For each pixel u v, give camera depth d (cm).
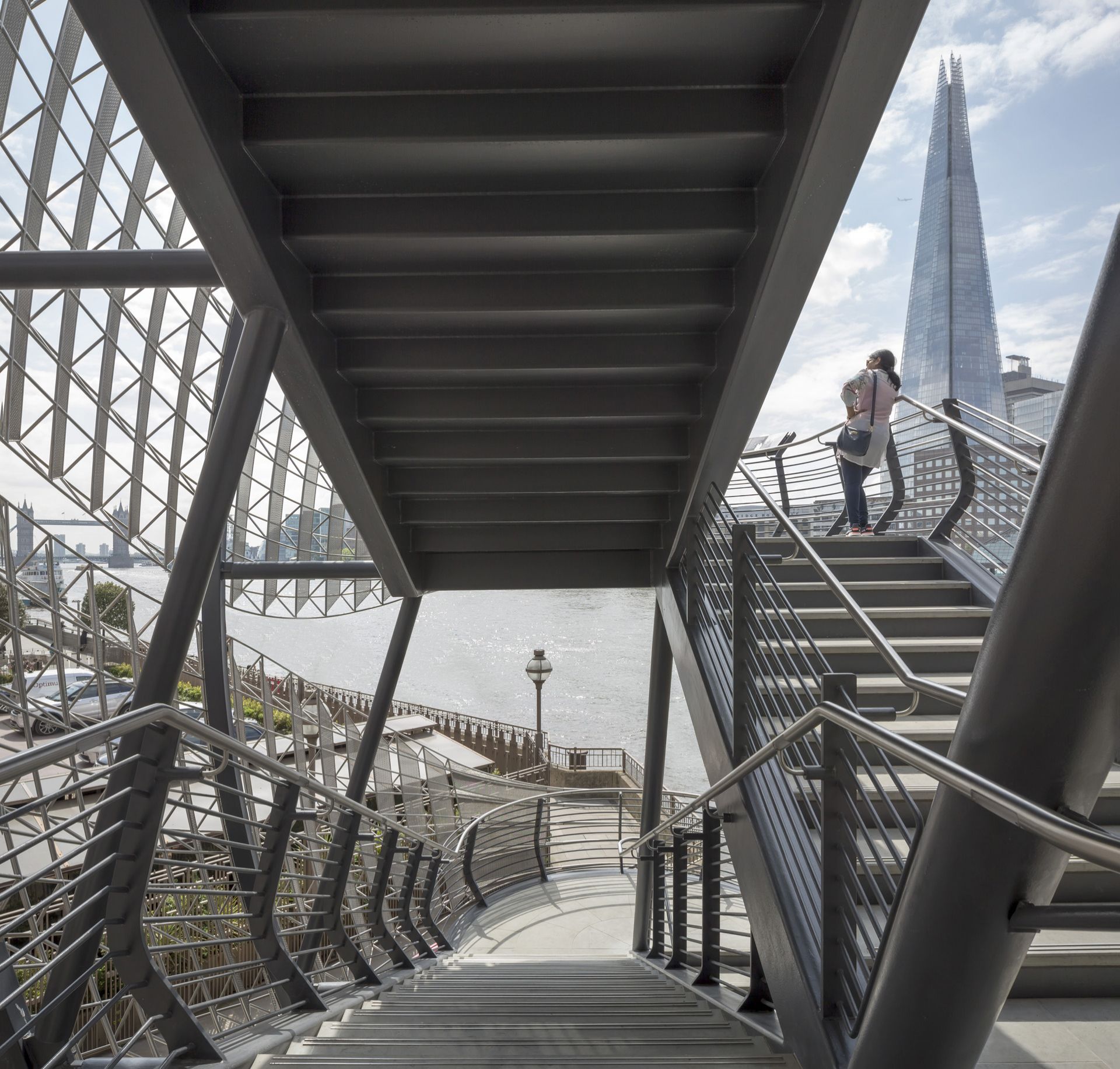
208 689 459
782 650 235
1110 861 86
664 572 434
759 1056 208
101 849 180
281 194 251
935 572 409
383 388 340
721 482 366
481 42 203
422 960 470
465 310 283
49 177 399
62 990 172
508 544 454
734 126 223
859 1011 174
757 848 247
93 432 462
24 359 407
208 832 438
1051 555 96
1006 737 110
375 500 375
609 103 223
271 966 257
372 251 263
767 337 271
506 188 250
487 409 341
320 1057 201
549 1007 291
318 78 217
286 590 631
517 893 721
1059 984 202
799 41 205
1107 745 108
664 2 193
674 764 2384
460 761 1200
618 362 312
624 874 778
